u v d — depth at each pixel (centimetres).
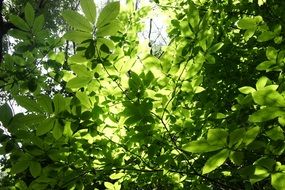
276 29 110
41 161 99
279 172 70
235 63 147
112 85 103
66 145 105
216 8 171
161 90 103
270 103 63
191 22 104
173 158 112
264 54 147
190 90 112
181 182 144
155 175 135
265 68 98
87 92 104
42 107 84
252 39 156
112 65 95
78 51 79
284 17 149
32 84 110
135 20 134
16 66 114
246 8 168
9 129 80
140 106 91
